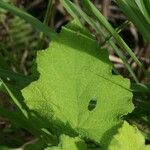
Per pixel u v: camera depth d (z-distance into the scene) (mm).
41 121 174
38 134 183
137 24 206
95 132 157
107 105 158
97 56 160
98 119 158
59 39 160
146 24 207
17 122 188
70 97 160
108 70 159
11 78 200
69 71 159
